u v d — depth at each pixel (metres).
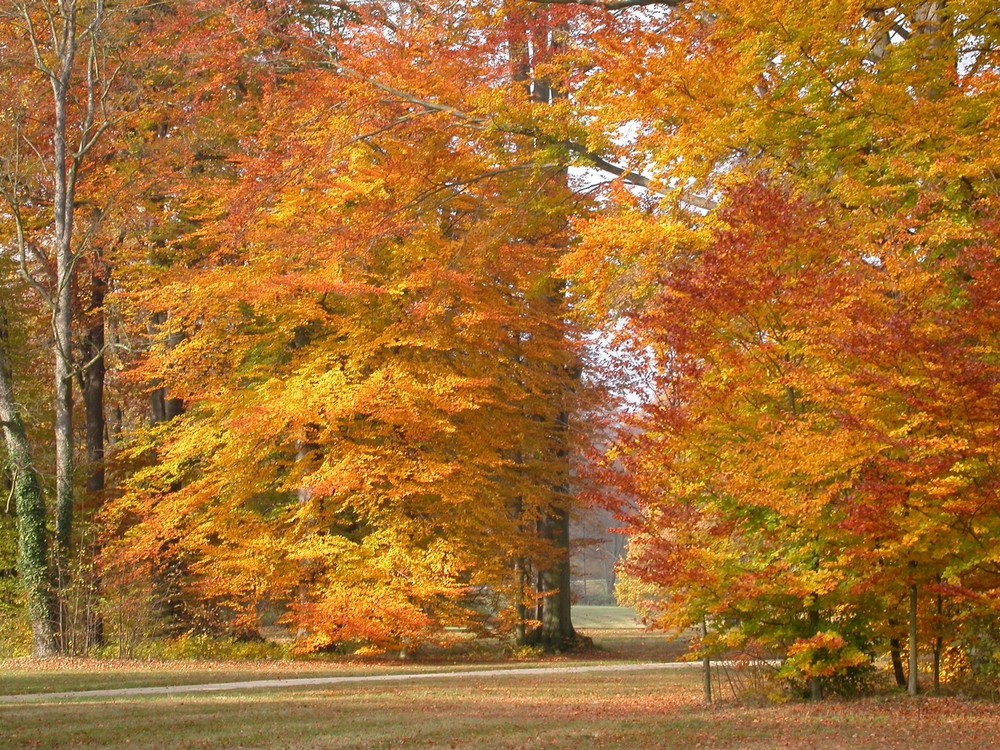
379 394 21.80
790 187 13.22
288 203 22.59
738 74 13.44
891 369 10.41
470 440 23.38
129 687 16.55
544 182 19.05
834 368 10.80
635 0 18.06
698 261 13.36
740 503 11.45
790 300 10.96
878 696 12.12
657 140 14.63
